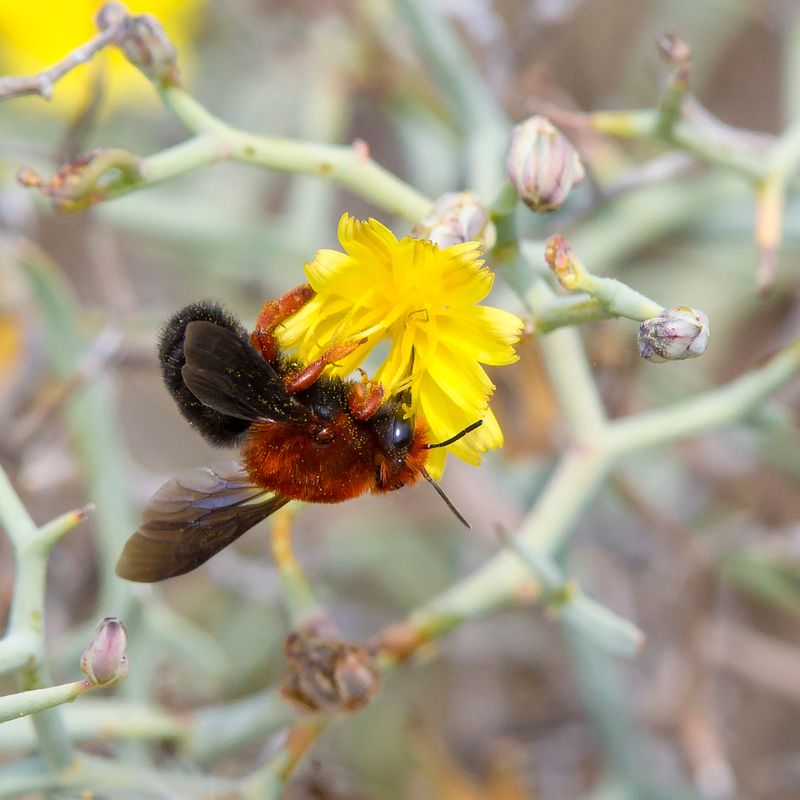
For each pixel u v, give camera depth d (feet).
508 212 0.41
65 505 0.60
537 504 0.56
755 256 0.63
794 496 0.62
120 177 0.42
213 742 0.48
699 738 0.57
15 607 0.41
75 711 0.48
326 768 0.54
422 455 0.43
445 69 0.54
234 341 0.42
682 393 0.64
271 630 0.63
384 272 0.40
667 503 0.63
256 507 0.44
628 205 0.60
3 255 0.58
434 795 0.61
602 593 0.63
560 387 0.49
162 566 0.43
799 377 0.54
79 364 0.53
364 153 0.44
